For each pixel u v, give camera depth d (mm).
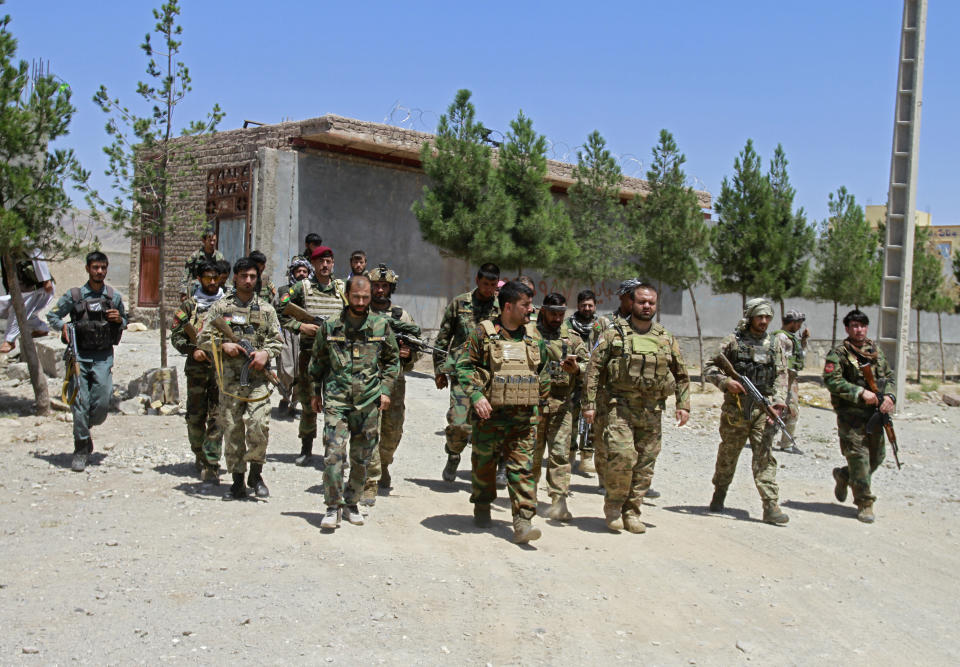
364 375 6336
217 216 18328
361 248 18719
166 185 11461
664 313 26484
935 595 5926
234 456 6859
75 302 7828
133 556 5461
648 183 21922
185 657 4047
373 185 18891
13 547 5520
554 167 22172
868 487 7973
